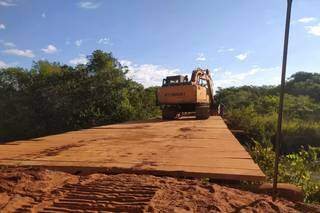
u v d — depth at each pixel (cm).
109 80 3086
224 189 431
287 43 380
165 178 473
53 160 589
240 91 6569
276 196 430
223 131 1150
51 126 3167
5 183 426
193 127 1350
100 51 3228
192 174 484
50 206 357
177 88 1970
